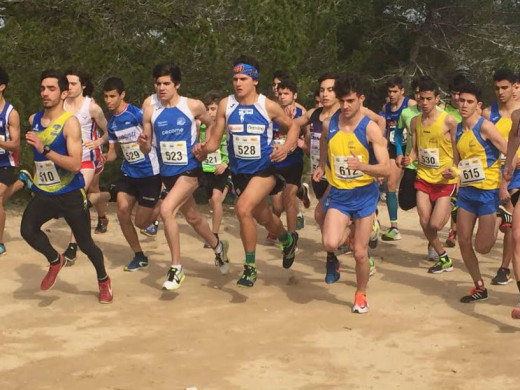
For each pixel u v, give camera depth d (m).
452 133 8.11
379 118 8.52
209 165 9.28
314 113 8.58
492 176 6.95
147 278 7.88
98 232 10.03
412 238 10.40
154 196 7.98
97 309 6.82
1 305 6.88
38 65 11.24
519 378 5.26
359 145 6.52
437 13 20.05
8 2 11.72
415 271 8.43
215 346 5.86
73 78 8.36
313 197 13.62
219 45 12.45
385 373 5.34
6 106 8.39
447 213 8.20
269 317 6.62
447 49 20.55
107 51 11.66
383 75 20.36
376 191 6.73
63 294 7.25
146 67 12.04
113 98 7.84
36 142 6.21
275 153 6.83
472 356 5.68
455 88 8.76
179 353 5.70
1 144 8.28
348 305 7.02
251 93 6.98
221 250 7.67
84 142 8.40
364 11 19.08
